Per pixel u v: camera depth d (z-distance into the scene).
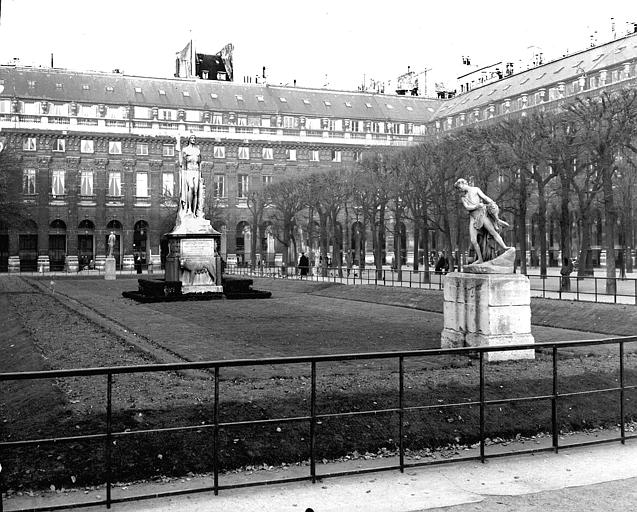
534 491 9.97
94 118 101.19
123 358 18.00
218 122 109.19
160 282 41.84
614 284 33.16
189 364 9.26
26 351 19.97
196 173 43.88
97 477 9.91
